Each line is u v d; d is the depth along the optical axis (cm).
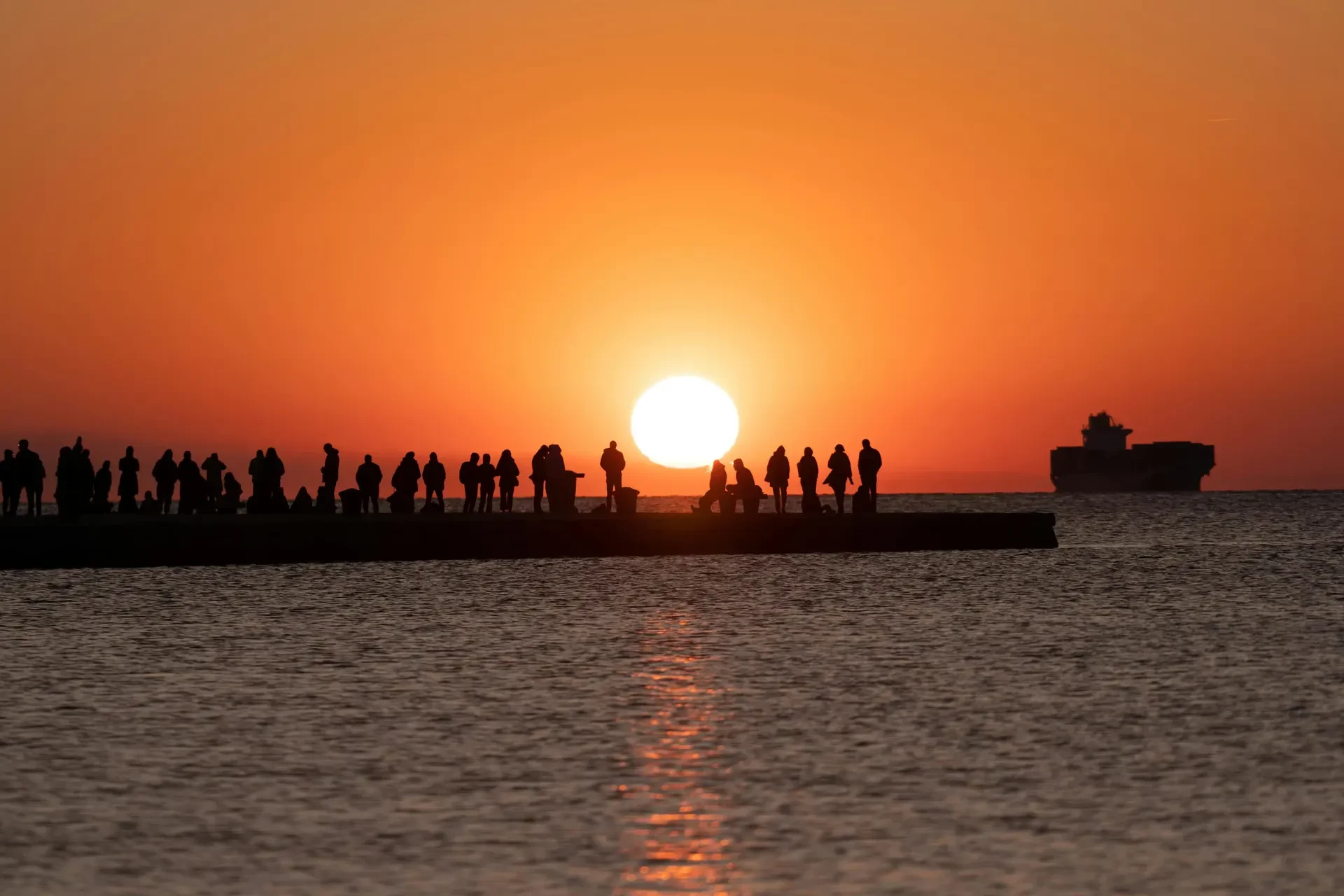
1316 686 9988
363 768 7538
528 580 18988
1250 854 5916
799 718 8881
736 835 6247
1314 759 7550
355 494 19875
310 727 8688
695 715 9006
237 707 9419
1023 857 5916
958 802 6750
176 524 18288
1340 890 5478
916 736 8275
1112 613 15275
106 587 17900
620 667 11288
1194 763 7488
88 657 11944
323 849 6097
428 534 18988
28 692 10075
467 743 8144
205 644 12744
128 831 6372
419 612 15338
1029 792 6931
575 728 8594
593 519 19800
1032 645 12506
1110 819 6444
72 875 5775
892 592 17562
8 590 17438
